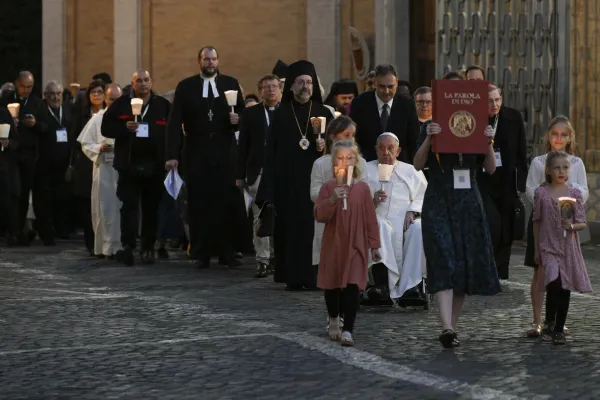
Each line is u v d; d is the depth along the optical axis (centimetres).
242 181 3903
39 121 5066
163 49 7238
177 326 2736
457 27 5369
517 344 2477
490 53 5144
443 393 2000
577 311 2928
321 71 6862
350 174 2517
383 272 3011
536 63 5044
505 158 3425
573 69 5056
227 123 4134
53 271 3972
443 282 2433
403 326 2722
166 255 4522
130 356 2352
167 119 4184
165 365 2258
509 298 3192
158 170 4228
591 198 5150
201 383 2092
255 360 2306
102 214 4388
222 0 7131
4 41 8412
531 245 2634
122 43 7250
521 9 5031
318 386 2061
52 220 5300
